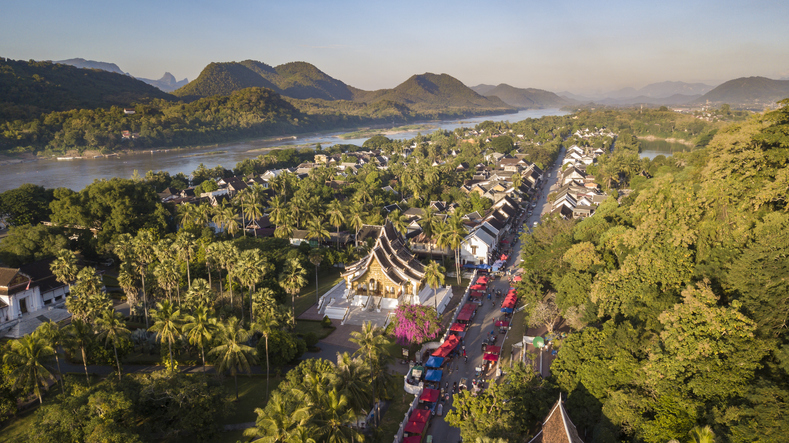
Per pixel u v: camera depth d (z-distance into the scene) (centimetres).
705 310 5619
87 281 9781
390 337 10756
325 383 6756
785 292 5969
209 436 7088
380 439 7050
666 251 7956
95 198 17225
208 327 8512
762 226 7362
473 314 11781
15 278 11769
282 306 10238
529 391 6688
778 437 4466
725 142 10512
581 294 9050
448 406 8106
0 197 18475
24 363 7419
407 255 13250
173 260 11581
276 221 17688
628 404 5656
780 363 5309
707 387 5281
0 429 7575
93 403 6391
